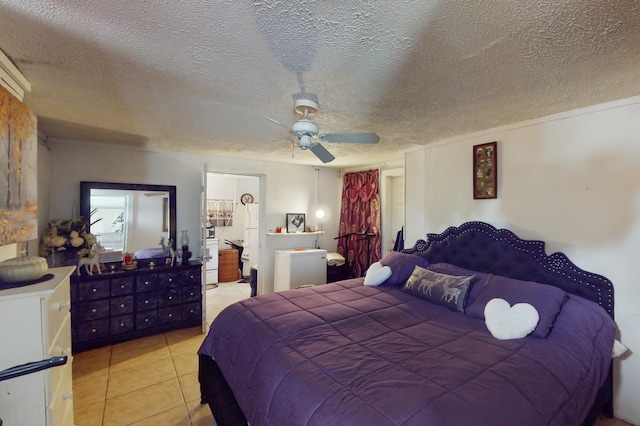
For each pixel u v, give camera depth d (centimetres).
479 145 290
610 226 215
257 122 264
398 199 491
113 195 360
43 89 195
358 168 536
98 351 308
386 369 144
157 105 223
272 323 197
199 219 421
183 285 364
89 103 221
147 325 341
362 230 516
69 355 177
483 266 280
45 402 138
